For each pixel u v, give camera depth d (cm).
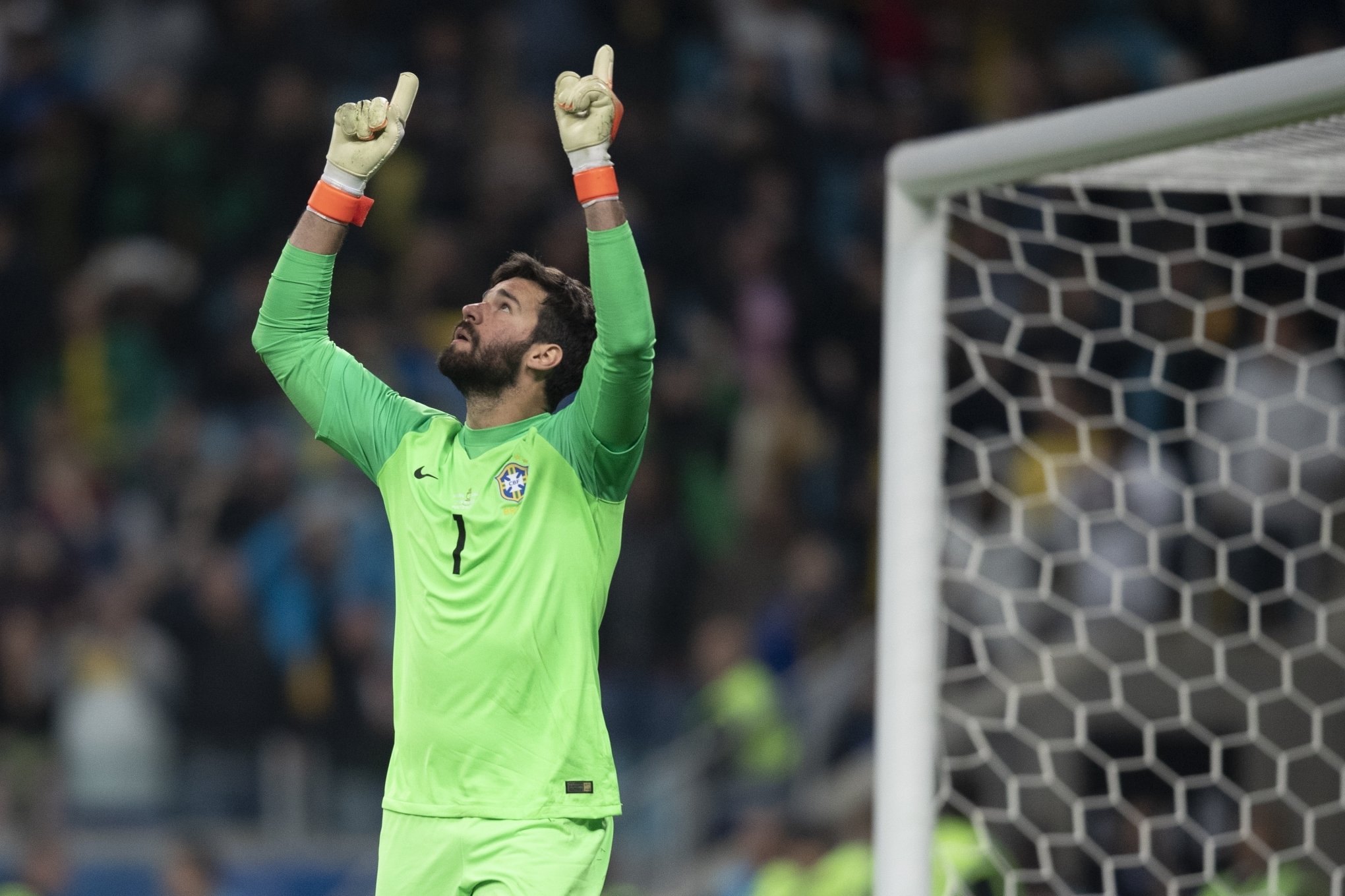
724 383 4084
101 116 4572
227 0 4769
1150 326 3941
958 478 3659
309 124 4516
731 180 4544
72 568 3800
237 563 3644
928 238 1580
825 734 3014
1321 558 2959
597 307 1219
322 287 1351
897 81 5000
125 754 3241
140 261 4384
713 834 2927
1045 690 2827
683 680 3356
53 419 4162
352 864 3156
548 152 4578
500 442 1298
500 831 1220
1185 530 2298
